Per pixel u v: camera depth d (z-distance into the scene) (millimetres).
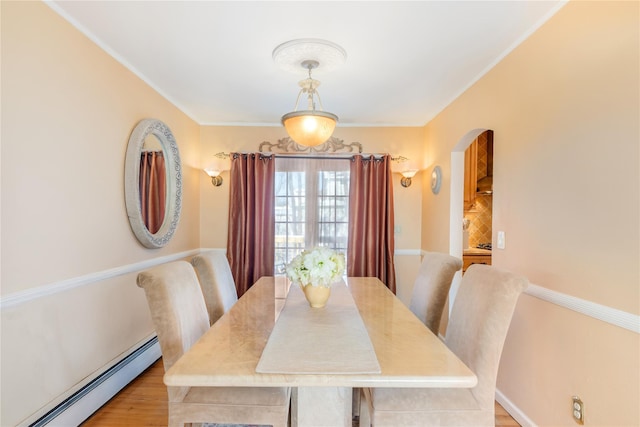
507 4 1677
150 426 1932
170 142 2996
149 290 1454
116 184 2281
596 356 1466
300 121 2072
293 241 3877
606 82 1423
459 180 3074
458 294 1717
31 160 1625
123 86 2348
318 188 3887
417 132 3938
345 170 3900
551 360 1730
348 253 3832
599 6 1459
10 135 1519
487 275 1537
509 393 2078
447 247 3146
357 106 3277
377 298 2137
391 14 1772
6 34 1495
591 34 1500
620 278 1356
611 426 1391
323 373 1108
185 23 1876
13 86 1529
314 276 1753
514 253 2064
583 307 1519
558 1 1651
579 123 1565
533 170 1892
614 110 1386
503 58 2209
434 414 1370
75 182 1906
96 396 2070
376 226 3799
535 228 1870
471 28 1901
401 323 1658
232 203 3760
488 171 3939
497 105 2281
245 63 2373
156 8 1735
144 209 2621
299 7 1718
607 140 1416
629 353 1321
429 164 3711
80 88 1937
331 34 1977
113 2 1687
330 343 1351
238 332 1524
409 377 1103
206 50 2191
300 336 1425
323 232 3887
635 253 1296
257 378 1095
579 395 1552
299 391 1353
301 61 2258
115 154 2268
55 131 1763
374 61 2312
